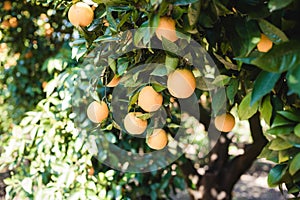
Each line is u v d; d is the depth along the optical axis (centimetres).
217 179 397
